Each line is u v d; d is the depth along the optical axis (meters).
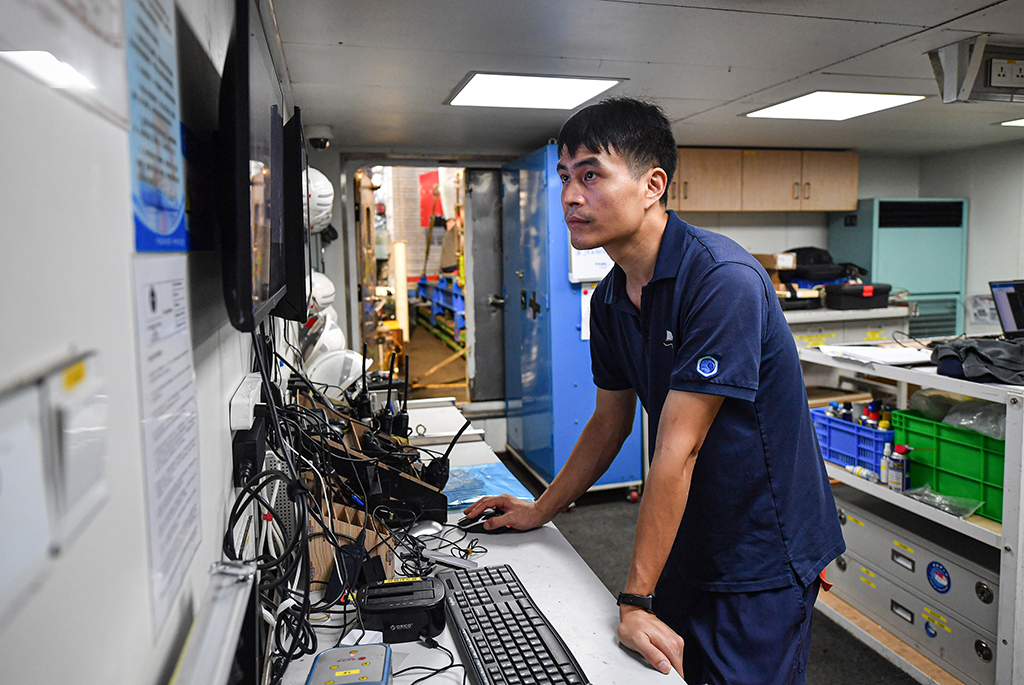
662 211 1.19
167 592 0.60
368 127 3.46
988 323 4.80
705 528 1.19
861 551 2.38
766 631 1.16
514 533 1.39
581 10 1.88
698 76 2.60
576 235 1.15
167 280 0.62
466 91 2.74
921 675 2.04
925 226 4.77
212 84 0.92
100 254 0.45
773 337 1.13
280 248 1.12
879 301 4.30
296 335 2.39
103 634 0.44
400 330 5.54
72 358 0.39
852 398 3.48
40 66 0.36
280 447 0.97
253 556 1.03
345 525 1.15
